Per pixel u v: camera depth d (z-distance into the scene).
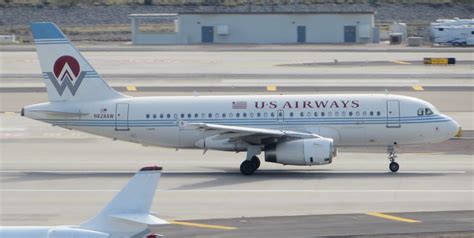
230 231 130.50
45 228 95.50
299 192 162.00
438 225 132.38
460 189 163.25
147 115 187.38
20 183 174.12
